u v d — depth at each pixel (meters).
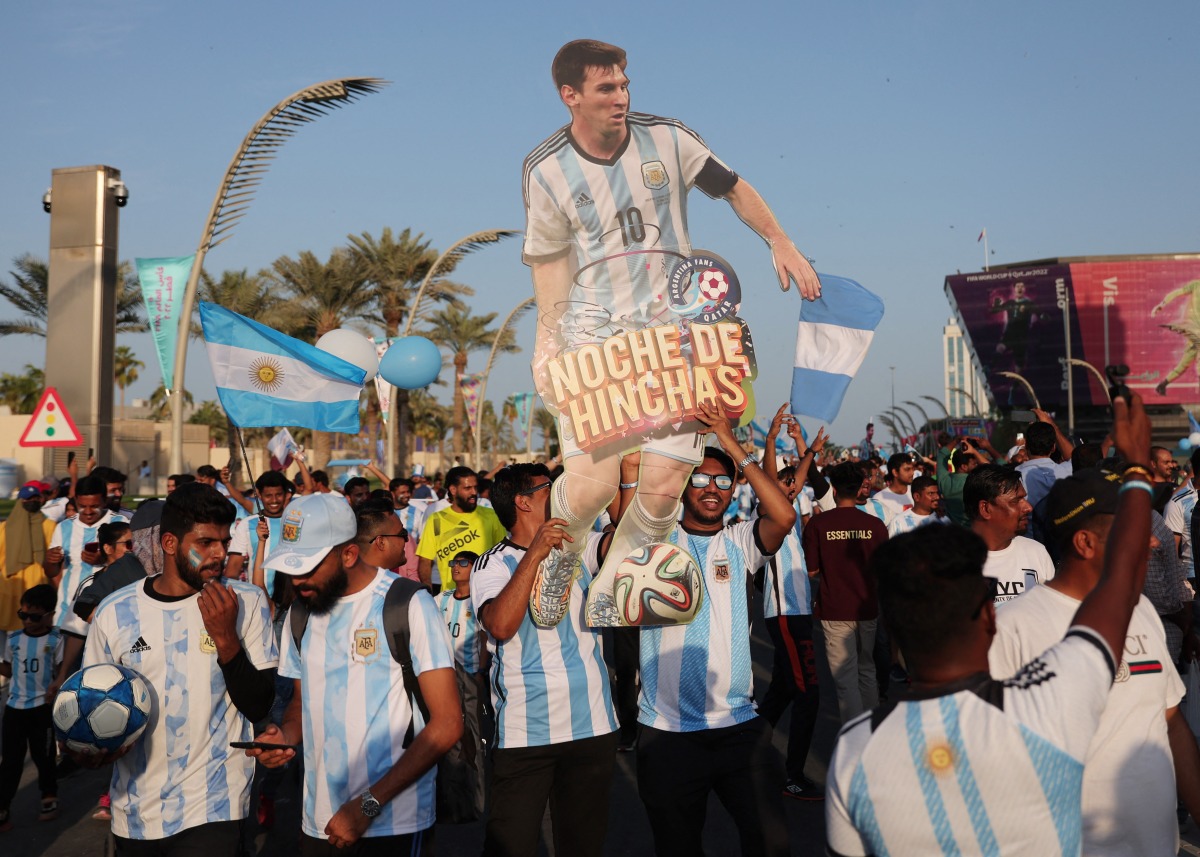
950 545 2.08
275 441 11.74
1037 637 2.93
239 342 9.27
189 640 3.65
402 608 3.40
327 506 3.42
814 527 7.16
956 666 2.08
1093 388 105.12
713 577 4.28
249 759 3.74
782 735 7.70
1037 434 7.51
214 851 3.59
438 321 50.69
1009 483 4.47
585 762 4.17
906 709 2.07
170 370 13.19
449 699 3.35
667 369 3.56
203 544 3.61
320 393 9.47
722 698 4.19
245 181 12.92
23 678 6.19
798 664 6.41
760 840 4.11
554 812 4.26
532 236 3.49
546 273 3.51
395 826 3.33
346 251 37.50
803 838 5.61
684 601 3.99
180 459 13.23
